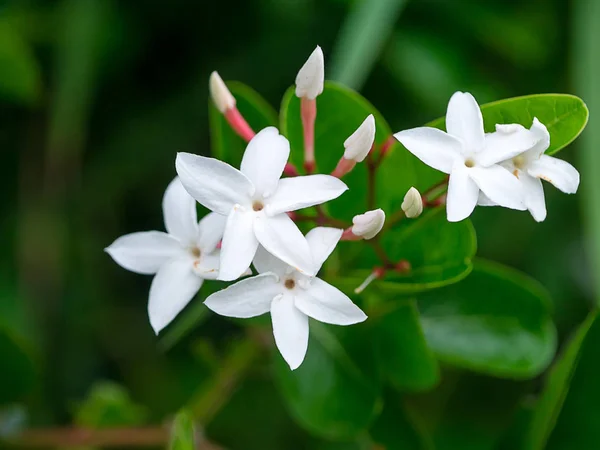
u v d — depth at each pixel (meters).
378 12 0.33
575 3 0.36
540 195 0.27
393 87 0.37
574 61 0.36
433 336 0.31
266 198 0.27
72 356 0.37
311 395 0.31
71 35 0.35
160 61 0.37
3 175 0.37
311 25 0.36
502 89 0.37
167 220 0.28
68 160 0.37
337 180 0.27
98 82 0.37
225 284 0.29
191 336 0.38
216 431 0.38
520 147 0.27
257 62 0.37
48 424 0.37
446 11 0.37
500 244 0.37
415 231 0.29
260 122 0.30
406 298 0.29
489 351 0.31
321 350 0.31
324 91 0.30
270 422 0.38
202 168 0.27
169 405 0.37
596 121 0.34
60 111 0.36
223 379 0.31
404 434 0.31
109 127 0.37
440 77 0.36
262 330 0.31
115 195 0.37
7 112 0.37
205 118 0.37
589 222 0.34
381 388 0.31
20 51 0.35
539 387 0.38
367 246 0.30
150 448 0.36
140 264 0.28
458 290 0.31
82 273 0.38
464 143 0.27
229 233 0.26
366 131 0.27
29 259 0.37
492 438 0.38
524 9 0.37
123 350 0.38
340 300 0.27
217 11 0.36
